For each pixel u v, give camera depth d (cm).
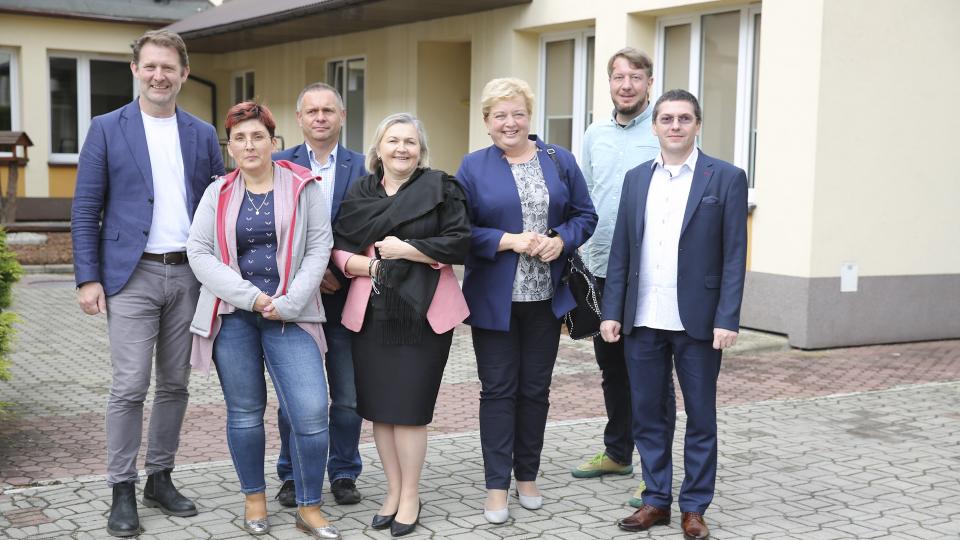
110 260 439
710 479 439
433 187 435
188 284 450
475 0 1144
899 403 703
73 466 534
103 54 1908
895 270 950
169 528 442
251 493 438
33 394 708
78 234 437
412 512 443
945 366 852
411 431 439
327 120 470
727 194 434
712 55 1005
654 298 444
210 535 434
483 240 447
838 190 909
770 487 510
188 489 495
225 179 432
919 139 950
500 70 1203
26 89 1811
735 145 984
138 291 441
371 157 455
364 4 1187
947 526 454
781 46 914
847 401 708
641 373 450
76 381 754
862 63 907
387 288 429
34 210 1820
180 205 449
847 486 512
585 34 1134
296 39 1605
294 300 418
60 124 1889
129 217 440
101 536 430
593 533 443
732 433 617
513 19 1180
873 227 932
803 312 906
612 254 461
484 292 452
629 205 455
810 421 648
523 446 472
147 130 446
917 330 968
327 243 438
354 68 1523
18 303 1139
